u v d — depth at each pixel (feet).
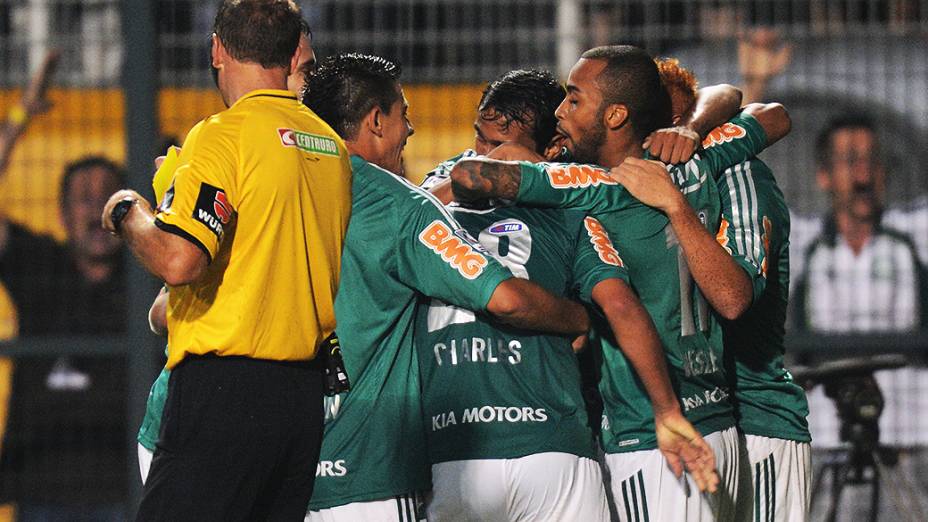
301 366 38.32
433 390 40.29
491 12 69.87
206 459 36.91
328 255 38.88
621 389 40.96
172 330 37.63
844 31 69.72
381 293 40.19
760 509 44.75
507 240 40.55
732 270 39.47
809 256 70.49
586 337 44.04
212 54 39.60
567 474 39.86
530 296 38.73
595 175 40.40
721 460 41.37
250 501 37.81
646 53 41.47
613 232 40.63
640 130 41.32
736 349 44.57
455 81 69.26
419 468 40.50
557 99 43.62
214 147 36.65
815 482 62.34
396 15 69.82
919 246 70.08
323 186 38.73
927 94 70.74
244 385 37.14
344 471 40.55
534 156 42.16
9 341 65.46
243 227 36.96
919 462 67.87
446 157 69.00
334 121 42.09
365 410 40.45
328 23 69.72
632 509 41.14
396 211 39.99
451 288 39.04
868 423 60.34
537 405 39.78
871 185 70.59
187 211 35.70
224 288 36.99
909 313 69.77
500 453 39.55
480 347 39.99
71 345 65.87
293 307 37.76
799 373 59.31
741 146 42.86
